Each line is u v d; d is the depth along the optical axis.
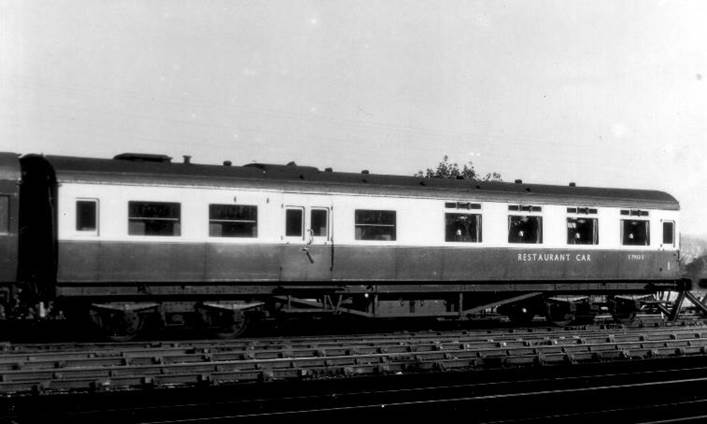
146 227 18.12
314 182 20.00
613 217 23.83
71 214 17.39
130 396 12.68
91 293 17.70
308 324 24.14
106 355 15.02
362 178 20.86
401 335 19.53
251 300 19.58
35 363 13.85
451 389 13.66
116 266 17.75
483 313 27.00
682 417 11.62
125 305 18.14
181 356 14.98
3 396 12.41
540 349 17.44
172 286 18.53
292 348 16.66
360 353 16.53
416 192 21.11
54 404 12.09
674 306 24.91
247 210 19.17
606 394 13.30
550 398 12.88
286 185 19.61
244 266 19.06
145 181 18.11
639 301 24.36
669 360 17.52
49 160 17.56
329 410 11.50
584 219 23.44
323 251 19.92
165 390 13.05
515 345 18.08
